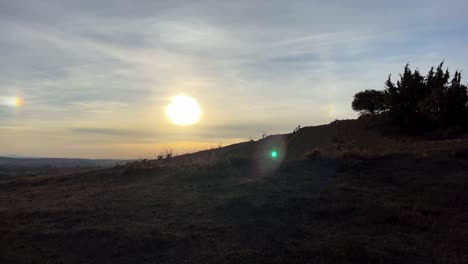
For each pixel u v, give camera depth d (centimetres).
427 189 1322
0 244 902
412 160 1722
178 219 1063
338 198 1211
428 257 799
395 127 3559
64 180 2103
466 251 831
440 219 1035
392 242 874
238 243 876
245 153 2970
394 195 1258
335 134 3503
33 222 1088
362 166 1675
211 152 2928
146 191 1466
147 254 836
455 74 3456
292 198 1218
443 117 3250
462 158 1716
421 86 3612
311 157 1873
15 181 2197
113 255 833
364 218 1030
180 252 838
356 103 4359
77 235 950
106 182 1838
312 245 846
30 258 818
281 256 793
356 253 793
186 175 1695
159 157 2569
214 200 1253
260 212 1105
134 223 1033
